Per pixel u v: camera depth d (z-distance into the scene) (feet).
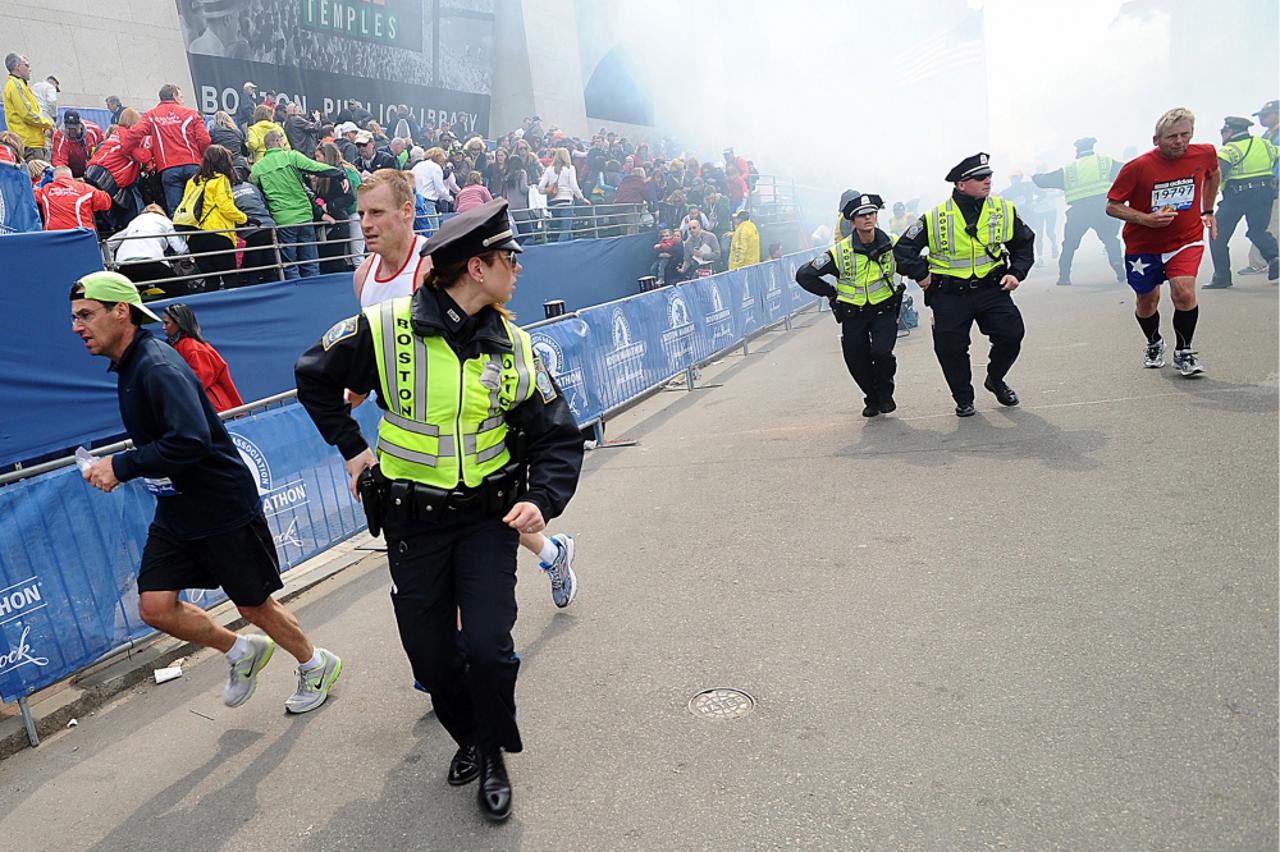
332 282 27.53
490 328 7.88
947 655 10.06
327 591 15.90
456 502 7.79
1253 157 32.14
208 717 11.52
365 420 17.54
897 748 8.45
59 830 9.32
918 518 14.49
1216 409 17.57
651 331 28.22
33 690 11.57
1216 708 8.31
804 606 11.93
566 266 41.57
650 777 8.58
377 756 9.82
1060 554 12.24
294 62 46.68
